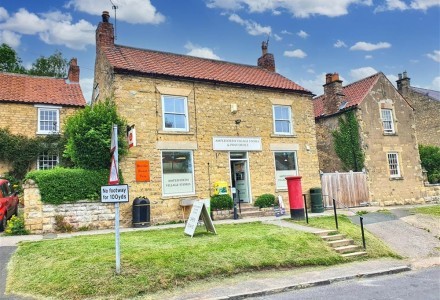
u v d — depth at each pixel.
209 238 10.91
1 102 20.38
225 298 7.20
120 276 7.76
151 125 15.30
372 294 7.46
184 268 8.45
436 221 16.53
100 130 13.88
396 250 12.39
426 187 24.05
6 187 14.91
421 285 8.20
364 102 22.56
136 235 11.60
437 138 30.39
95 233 12.34
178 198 15.45
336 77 23.83
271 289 7.73
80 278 7.62
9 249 10.06
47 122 21.61
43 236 11.89
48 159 21.39
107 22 17.84
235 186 17.84
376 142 22.50
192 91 16.69
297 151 19.28
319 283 8.38
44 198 12.83
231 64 21.23
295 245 10.73
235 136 17.42
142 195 14.66
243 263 9.14
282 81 20.62
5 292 7.52
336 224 13.10
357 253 11.18
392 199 22.30
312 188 18.47
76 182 13.36
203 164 16.36
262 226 13.26
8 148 19.80
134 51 17.97
